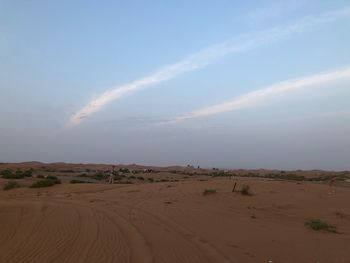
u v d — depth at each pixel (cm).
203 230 1535
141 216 1764
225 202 2473
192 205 2288
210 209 2164
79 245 1154
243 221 1864
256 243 1377
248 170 10331
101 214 1753
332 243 1502
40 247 1115
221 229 1589
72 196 2798
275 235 1569
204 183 3259
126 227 1467
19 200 2441
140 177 6184
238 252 1215
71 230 1366
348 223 2088
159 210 1995
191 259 1081
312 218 2145
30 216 1638
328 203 2556
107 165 11262
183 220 1734
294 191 2900
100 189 3341
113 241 1223
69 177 5722
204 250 1200
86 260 1002
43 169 8894
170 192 2848
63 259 1002
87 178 5581
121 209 1967
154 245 1209
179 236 1378
